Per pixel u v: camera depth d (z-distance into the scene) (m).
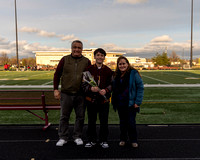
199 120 4.62
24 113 5.44
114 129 4.01
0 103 3.99
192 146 3.12
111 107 6.21
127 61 3.07
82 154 2.86
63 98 3.17
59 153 2.89
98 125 4.28
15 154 2.86
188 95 8.16
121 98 3.07
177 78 16.73
